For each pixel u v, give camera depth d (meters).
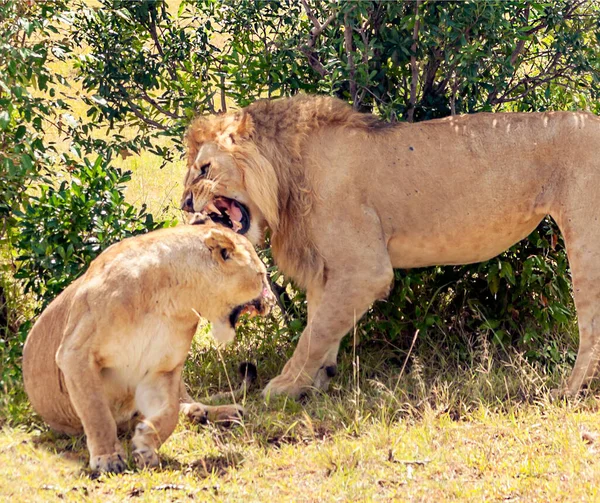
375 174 10.45
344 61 11.93
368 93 12.39
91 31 12.88
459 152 10.49
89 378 8.25
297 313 12.00
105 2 12.71
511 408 9.73
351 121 10.62
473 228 10.59
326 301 10.37
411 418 9.69
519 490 7.73
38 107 11.34
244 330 11.84
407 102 12.46
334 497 7.74
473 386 10.32
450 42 11.79
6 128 11.43
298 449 8.93
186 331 8.56
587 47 12.66
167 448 8.91
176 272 8.42
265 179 10.36
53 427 9.30
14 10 11.29
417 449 8.75
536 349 11.55
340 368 11.33
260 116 10.68
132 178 17.80
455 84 12.02
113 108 12.98
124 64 12.77
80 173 11.41
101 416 8.27
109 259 8.56
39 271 11.27
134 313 8.28
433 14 11.66
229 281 8.55
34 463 8.44
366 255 10.34
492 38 11.85
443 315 12.25
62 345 8.35
